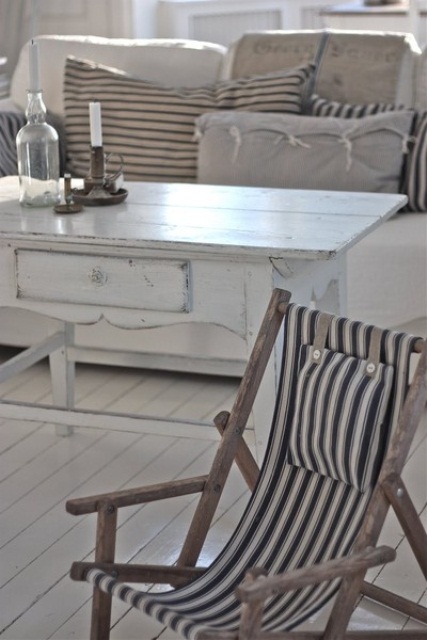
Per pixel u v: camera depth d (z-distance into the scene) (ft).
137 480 11.05
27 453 11.73
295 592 7.33
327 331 7.89
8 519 10.28
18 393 13.42
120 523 10.14
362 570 6.67
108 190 10.57
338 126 13.24
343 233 9.21
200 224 9.65
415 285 12.34
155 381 13.78
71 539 9.87
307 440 7.90
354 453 7.60
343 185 13.10
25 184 10.41
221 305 9.21
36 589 9.05
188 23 19.74
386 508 7.14
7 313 13.71
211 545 9.68
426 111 13.42
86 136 14.66
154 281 9.32
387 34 14.23
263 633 6.45
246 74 14.71
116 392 13.42
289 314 8.13
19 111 15.66
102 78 14.71
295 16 21.02
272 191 11.03
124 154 14.39
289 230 9.36
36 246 9.70
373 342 7.63
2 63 18.92
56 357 12.04
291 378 8.14
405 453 7.19
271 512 8.13
